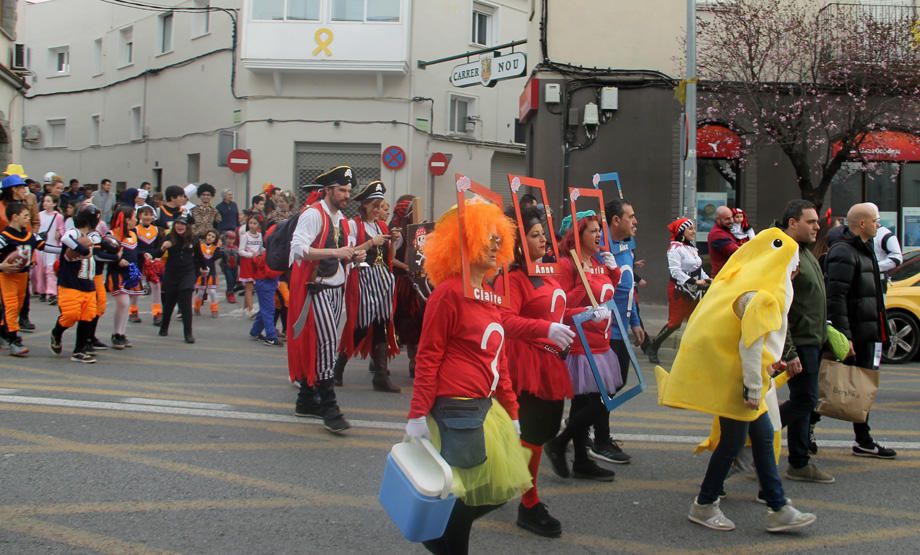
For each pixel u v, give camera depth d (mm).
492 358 3426
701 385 4379
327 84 22219
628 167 15336
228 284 15805
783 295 4297
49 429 5953
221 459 5426
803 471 5398
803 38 13953
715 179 15977
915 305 10664
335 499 4758
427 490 3020
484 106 24344
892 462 5883
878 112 13898
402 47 21609
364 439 6051
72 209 14672
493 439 3320
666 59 15297
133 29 26953
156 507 4523
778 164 15680
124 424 6176
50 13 30766
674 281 9688
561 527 4453
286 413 6746
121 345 9727
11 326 8852
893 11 15430
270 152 22359
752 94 14305
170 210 10570
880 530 4535
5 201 9016
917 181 16172
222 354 9617
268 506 4605
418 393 3309
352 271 7242
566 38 15398
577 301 5086
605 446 5793
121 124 27828
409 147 22250
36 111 31438
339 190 6270
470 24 23609
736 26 14195
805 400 5309
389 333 7707
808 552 4215
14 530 4133
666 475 5516
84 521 4281
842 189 16172
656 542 4320
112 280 9633
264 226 13414
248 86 22391
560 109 15445
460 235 3381
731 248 8641
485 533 4402
